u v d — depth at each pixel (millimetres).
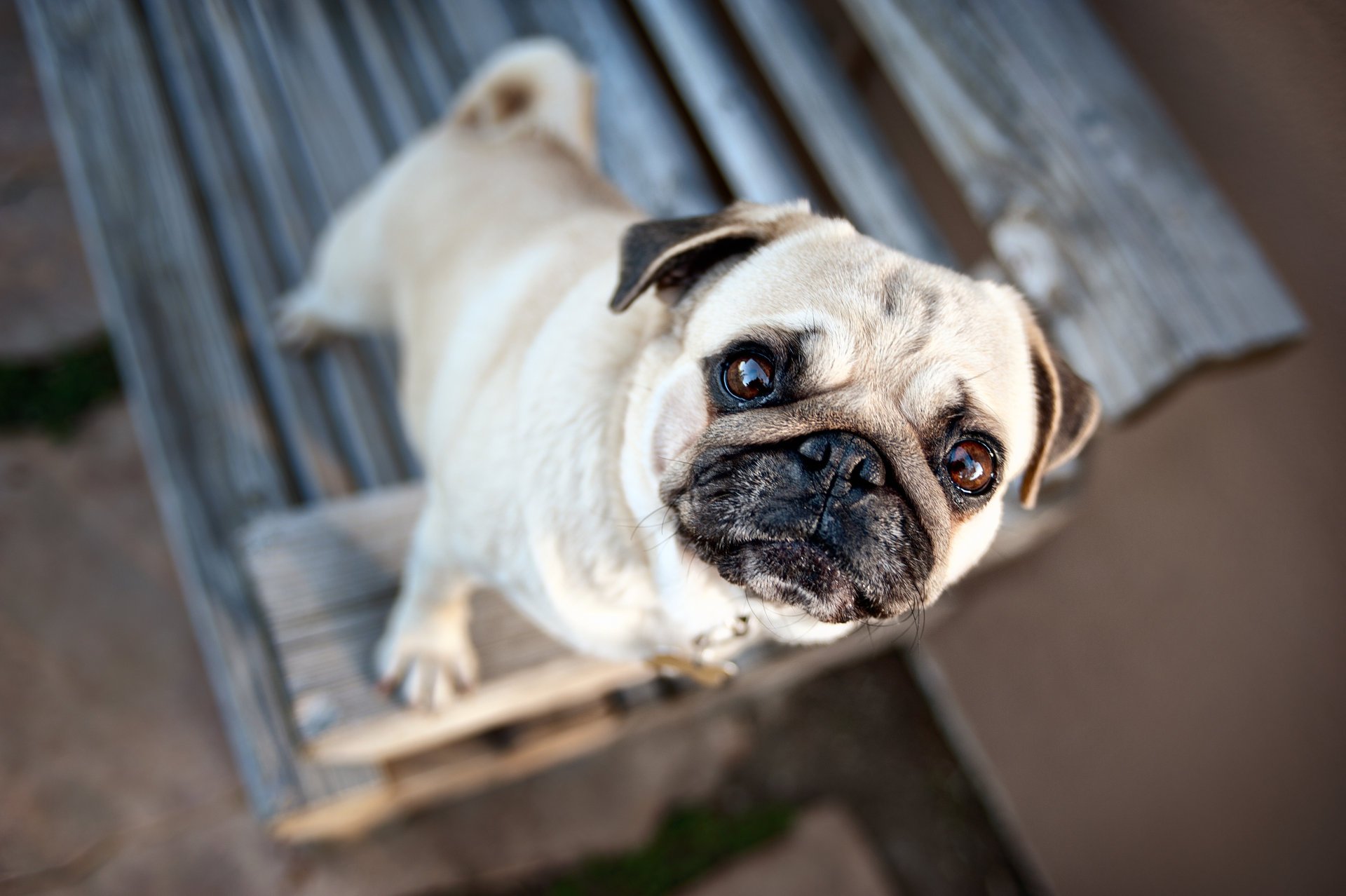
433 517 418
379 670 448
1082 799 675
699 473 331
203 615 545
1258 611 521
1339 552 483
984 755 773
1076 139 514
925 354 340
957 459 350
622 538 358
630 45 692
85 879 595
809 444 330
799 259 346
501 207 475
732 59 655
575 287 391
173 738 648
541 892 670
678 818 723
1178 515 555
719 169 724
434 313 473
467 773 536
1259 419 509
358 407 614
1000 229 523
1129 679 607
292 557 466
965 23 542
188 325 596
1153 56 550
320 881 632
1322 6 462
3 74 810
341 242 545
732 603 375
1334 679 489
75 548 683
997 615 720
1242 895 550
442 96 695
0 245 755
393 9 708
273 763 500
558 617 377
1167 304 482
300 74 674
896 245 580
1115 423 503
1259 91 493
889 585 335
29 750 619
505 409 378
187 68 664
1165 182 501
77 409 720
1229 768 550
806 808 750
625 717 562
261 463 581
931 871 750
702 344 341
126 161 626
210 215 644
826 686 799
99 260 603
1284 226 495
